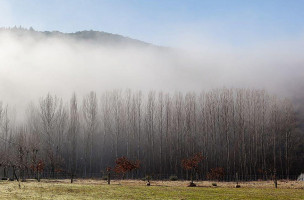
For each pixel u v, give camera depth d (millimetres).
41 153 90938
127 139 101188
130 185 54125
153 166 97312
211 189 48188
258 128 104000
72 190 40688
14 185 46281
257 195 40344
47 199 31062
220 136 100438
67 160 102188
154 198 34906
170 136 101625
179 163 97812
